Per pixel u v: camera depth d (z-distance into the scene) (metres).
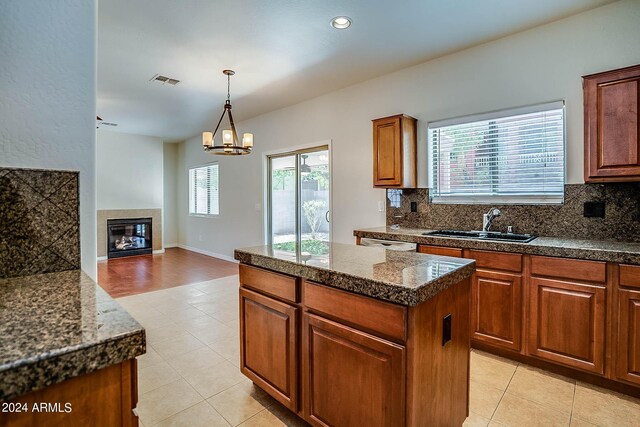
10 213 1.16
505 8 2.52
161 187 7.66
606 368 2.04
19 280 1.12
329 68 3.64
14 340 0.64
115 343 0.67
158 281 4.91
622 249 2.01
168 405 1.95
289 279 1.66
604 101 2.21
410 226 3.62
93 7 1.37
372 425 1.33
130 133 7.16
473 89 3.17
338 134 4.35
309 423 1.61
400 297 1.19
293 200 5.24
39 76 1.25
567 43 2.66
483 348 2.63
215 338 2.88
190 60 3.42
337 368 1.45
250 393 2.07
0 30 1.18
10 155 1.19
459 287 1.55
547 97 2.77
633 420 1.81
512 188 3.00
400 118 3.33
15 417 0.59
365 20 2.68
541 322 2.26
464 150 3.27
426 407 1.29
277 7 2.49
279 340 1.74
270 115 5.41
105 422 0.68
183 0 2.39
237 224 6.32
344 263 1.59
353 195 4.19
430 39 3.00
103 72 3.72
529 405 1.95
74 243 1.29
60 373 0.61
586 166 2.30
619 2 2.44
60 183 1.26
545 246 2.22
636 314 1.93
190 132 7.07
